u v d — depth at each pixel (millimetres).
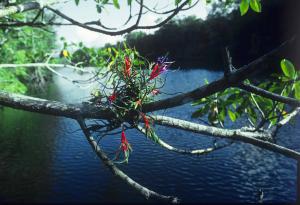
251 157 21750
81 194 17594
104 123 2402
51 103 2449
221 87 1985
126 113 2377
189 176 19141
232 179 18797
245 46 93562
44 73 58781
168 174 19297
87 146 24422
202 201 16922
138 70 2418
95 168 20219
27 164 21391
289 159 21406
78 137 26766
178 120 2398
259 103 3305
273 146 2406
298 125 28125
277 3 81938
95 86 2457
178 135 26438
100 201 16922
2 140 27078
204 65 93875
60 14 3740
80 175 19375
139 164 20156
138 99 2357
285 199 16688
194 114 3426
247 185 18172
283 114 2912
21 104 2443
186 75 71625
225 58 1926
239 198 17031
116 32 3326
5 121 33406
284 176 19078
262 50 87438
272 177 19031
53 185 18438
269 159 21438
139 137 21406
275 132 2645
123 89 2391
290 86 3154
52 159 22000
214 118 3393
